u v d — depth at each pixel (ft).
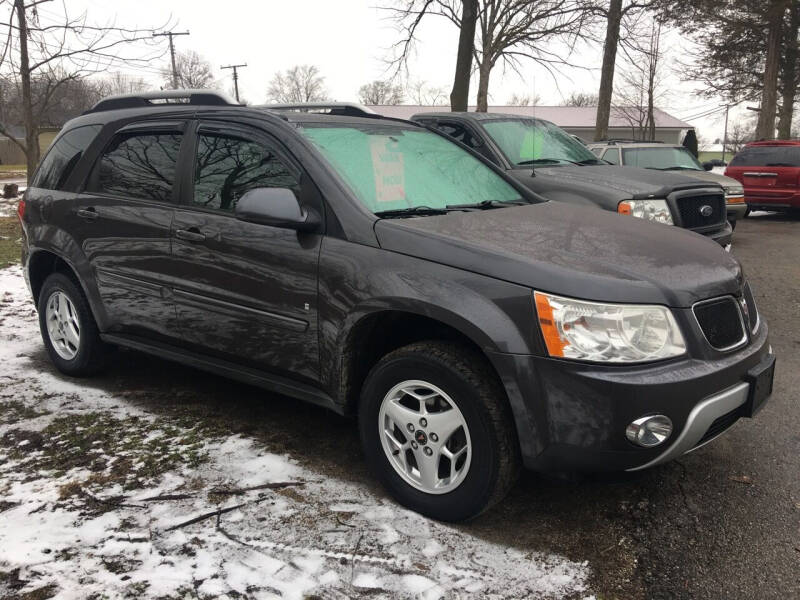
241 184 11.63
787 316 21.59
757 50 86.38
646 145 38.52
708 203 23.35
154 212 12.67
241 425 12.78
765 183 47.57
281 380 11.44
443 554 8.82
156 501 9.96
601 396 8.26
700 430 8.70
